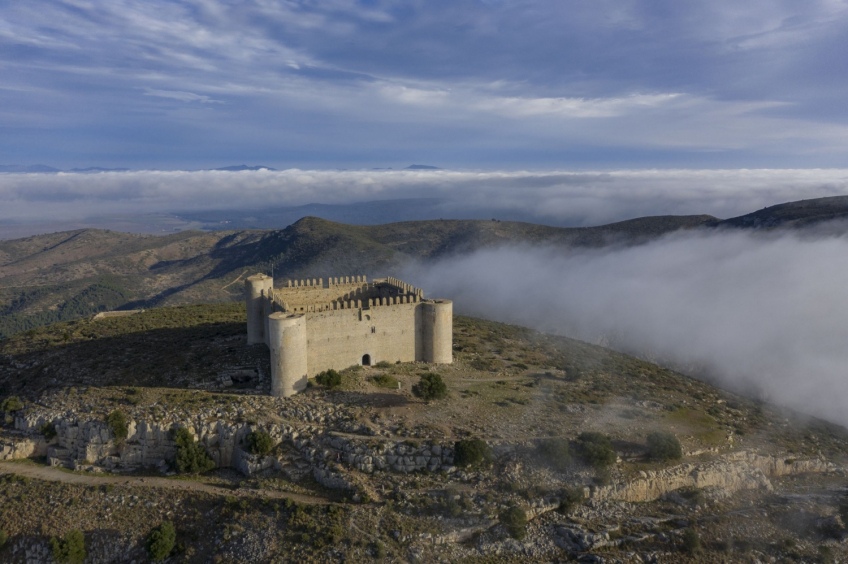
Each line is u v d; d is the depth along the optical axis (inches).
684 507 2122.3
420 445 2177.7
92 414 2389.3
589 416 2596.0
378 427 2303.2
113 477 2236.7
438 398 2546.8
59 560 1893.5
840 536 2046.0
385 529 1863.9
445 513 1932.8
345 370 2778.1
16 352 3280.0
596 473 2135.8
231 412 2389.3
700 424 2714.1
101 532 1987.0
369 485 2062.0
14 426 2501.2
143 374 2768.2
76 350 3189.0
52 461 2333.9
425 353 3073.3
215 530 1941.4
